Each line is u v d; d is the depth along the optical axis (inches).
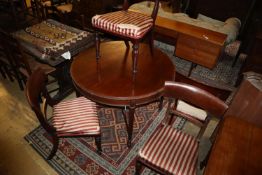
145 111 103.7
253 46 109.6
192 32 119.6
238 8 172.6
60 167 77.9
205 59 118.7
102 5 153.9
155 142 63.6
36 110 58.1
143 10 148.3
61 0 183.3
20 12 134.1
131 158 81.7
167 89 65.3
